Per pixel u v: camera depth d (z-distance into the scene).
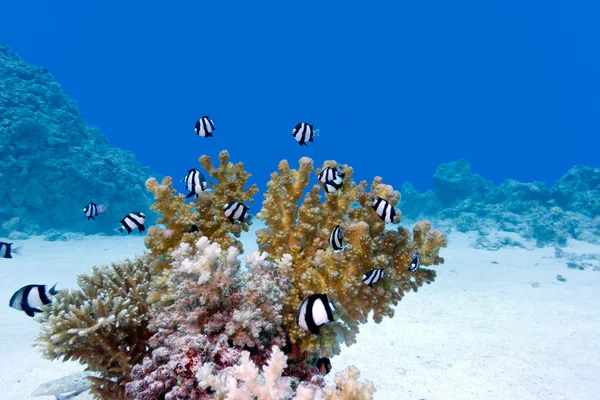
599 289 11.24
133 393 2.34
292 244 3.41
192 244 3.27
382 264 3.04
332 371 5.35
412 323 7.58
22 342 6.38
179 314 2.64
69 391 4.45
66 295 3.20
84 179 22.97
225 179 3.80
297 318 2.37
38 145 21.70
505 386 4.91
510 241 21.77
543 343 6.49
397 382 5.04
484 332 7.09
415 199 32.94
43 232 21.08
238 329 2.55
